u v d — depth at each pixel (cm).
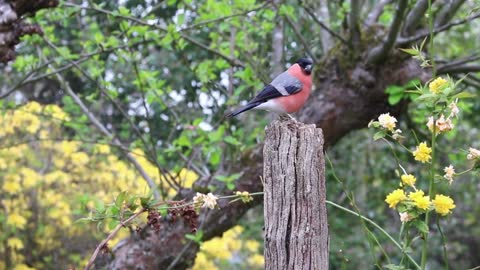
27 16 735
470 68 1077
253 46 1150
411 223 543
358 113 1076
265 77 1108
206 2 1101
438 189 1547
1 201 1217
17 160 1248
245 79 1053
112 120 1575
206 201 610
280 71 1166
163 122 1535
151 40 1038
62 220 1241
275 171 500
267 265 498
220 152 1008
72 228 1264
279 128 505
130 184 1221
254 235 1559
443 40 1623
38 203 1257
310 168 495
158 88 1037
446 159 1510
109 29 1245
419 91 543
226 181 967
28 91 1736
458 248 1936
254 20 1119
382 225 1698
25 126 1201
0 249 1240
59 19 1034
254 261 1280
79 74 1224
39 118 1173
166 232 1077
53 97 1770
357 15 1052
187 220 608
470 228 2003
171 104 1245
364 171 1645
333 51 1097
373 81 1055
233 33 1130
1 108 1041
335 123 1075
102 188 1234
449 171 555
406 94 1022
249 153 1098
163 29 1002
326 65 1091
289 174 495
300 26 1309
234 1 1046
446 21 1063
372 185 1683
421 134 1166
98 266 1226
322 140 509
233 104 1075
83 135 1122
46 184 1241
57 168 1262
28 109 1133
